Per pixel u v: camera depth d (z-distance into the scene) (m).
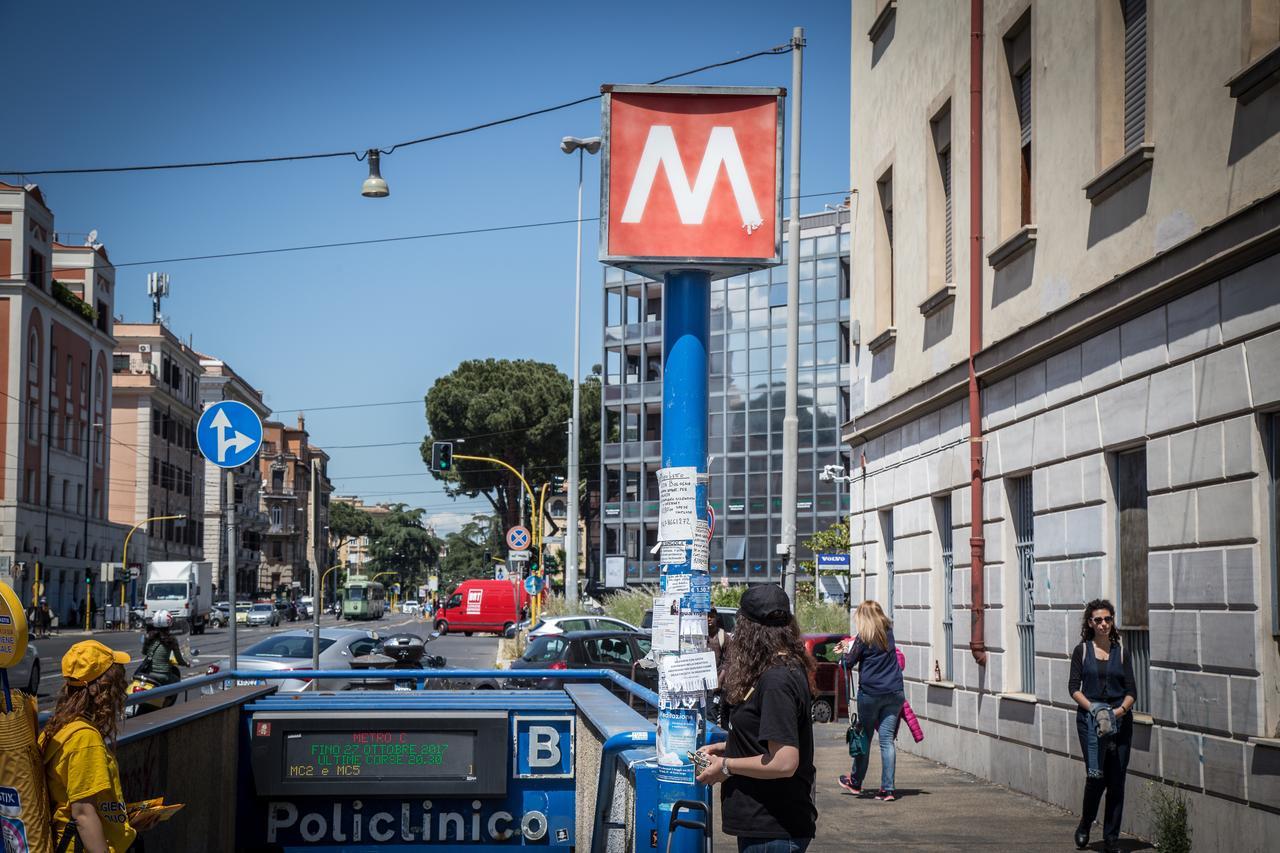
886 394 18.64
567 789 8.54
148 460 94.12
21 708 4.74
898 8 18.30
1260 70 8.88
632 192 6.17
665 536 5.89
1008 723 13.70
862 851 10.24
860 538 20.12
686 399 6.08
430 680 10.66
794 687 5.09
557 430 82.19
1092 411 11.77
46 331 71.62
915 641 17.09
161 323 99.25
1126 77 11.56
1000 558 14.03
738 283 77.38
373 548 164.50
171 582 67.19
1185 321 10.08
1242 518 9.23
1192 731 9.80
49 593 71.88
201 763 7.58
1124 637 11.28
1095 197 11.69
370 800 8.48
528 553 40.88
